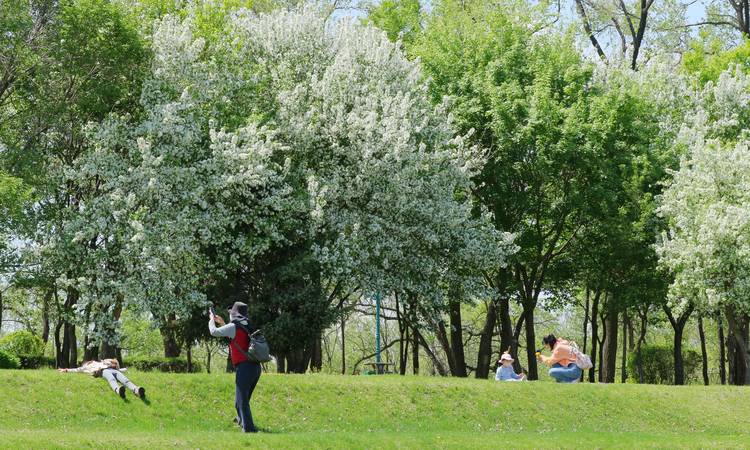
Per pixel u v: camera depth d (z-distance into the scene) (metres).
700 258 24.66
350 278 23.11
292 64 26.09
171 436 10.80
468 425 14.86
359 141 23.19
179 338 22.25
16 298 27.28
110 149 21.41
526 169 27.98
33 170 21.08
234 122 22.38
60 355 24.17
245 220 21.47
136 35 22.44
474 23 33.06
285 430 13.35
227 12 29.47
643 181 28.14
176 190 21.38
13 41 20.78
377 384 15.98
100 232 20.73
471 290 26.55
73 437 10.17
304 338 21.31
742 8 43.09
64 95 22.55
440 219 24.39
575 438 13.14
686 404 17.34
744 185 24.27
